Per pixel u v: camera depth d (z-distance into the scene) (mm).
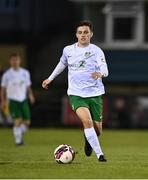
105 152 45250
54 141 58844
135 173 30453
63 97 79625
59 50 91625
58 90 82375
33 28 93062
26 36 92375
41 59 91500
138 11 93062
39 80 89625
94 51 34719
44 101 80000
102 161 34719
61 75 86438
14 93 55656
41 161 36688
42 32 92875
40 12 93312
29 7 93312
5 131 72938
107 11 92938
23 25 93062
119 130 75250
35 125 79875
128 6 93125
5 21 93312
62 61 35281
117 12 93250
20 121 55281
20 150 47562
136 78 90312
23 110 55719
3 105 57250
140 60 91562
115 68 90688
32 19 93250
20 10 93438
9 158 39438
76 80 34656
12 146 53125
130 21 93312
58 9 93750
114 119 77625
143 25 93250
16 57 55750
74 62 34719
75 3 93375
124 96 77562
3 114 78500
